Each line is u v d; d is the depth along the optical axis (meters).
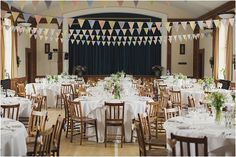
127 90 10.42
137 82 17.08
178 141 4.51
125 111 8.15
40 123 6.49
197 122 5.66
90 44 21.25
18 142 5.00
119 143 8.20
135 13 20.97
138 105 8.18
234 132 4.94
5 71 16.05
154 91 15.77
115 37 21.00
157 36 20.83
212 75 18.03
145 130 6.13
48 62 21.27
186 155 4.97
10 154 4.88
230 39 15.16
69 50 21.22
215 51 17.36
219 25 15.52
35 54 21.19
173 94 11.39
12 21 16.22
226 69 15.44
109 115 7.96
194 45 21.38
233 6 14.55
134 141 8.27
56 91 14.20
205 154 4.24
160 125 8.59
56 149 5.50
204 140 4.21
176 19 21.05
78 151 7.45
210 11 17.95
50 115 12.26
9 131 5.01
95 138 8.38
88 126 8.52
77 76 19.84
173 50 21.41
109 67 21.55
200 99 10.74
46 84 14.42
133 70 21.62
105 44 21.31
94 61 21.39
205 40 19.91
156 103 7.95
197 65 21.25
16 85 15.73
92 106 8.30
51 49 21.23
